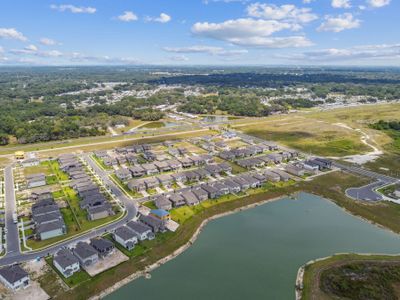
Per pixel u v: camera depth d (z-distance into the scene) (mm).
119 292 74000
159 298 72000
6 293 71875
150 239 93875
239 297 72500
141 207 115125
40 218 100125
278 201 124188
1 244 90562
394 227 102688
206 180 142125
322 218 110688
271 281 78000
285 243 94750
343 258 86125
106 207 109250
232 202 120062
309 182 139875
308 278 78438
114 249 88562
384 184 137000
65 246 90125
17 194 125688
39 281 75688
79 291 72875
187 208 114625
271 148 191375
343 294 73000
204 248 92125
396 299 71125
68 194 125750
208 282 77438
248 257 87750
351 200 121375
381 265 82688
